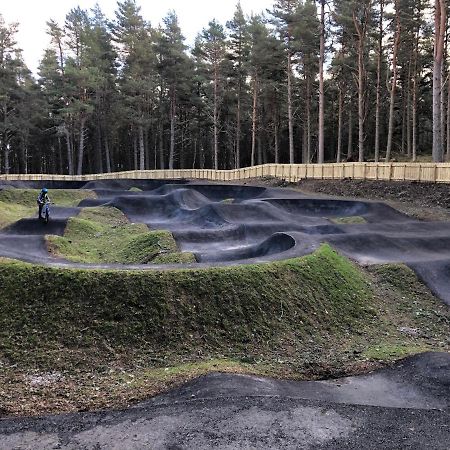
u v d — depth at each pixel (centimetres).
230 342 1070
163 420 677
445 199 2344
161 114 5991
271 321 1138
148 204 2872
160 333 1056
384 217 2291
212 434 638
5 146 6044
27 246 1772
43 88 6412
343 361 1023
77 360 976
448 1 3328
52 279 1142
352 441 630
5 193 3269
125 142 7025
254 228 2078
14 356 979
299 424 670
